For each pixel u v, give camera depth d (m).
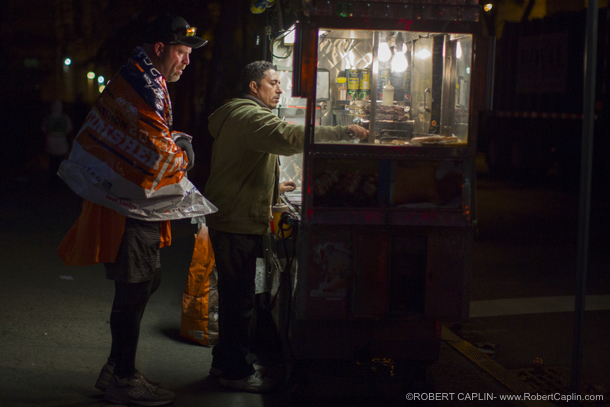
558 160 14.42
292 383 3.30
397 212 3.04
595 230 8.84
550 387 3.71
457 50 3.24
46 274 5.88
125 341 3.15
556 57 13.92
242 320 3.48
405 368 3.36
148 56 3.08
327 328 3.18
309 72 2.95
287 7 3.85
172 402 3.26
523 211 10.41
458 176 3.05
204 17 16.05
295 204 3.79
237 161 3.35
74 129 19.00
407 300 3.15
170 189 3.05
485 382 3.75
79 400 3.21
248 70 3.54
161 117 3.03
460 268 3.09
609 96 13.12
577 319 2.80
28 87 26.47
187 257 6.86
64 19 26.48
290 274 3.34
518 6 14.99
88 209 3.07
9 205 10.12
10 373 3.51
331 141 3.16
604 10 13.02
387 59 3.51
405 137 3.46
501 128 15.89
